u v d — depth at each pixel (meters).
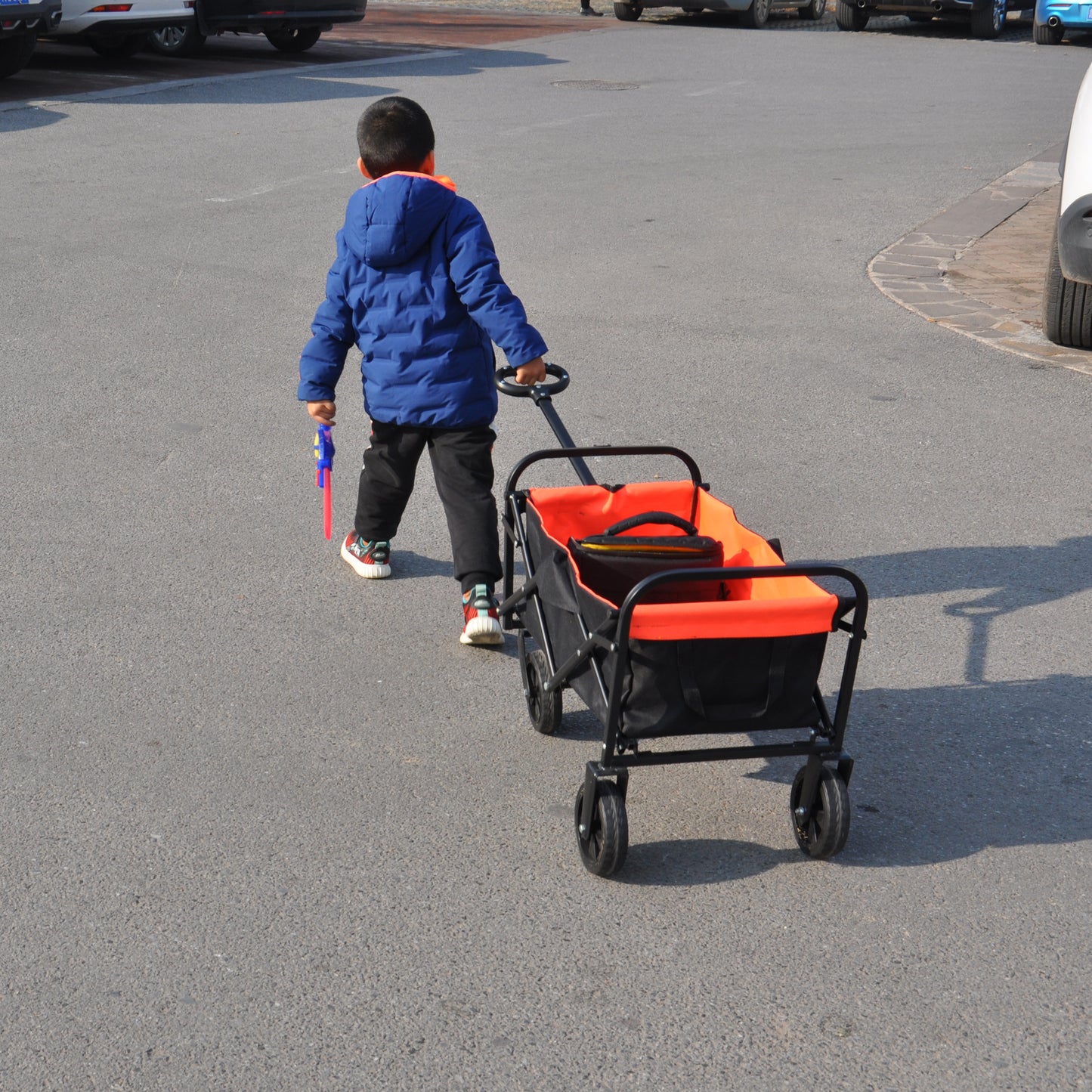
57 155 11.41
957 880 3.13
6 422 5.86
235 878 3.07
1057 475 5.57
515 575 4.81
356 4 17.84
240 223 9.42
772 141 13.14
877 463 5.66
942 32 24.11
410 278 3.85
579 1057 2.58
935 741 3.72
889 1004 2.73
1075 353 7.19
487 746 3.65
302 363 4.03
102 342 6.96
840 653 4.18
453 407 3.96
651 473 5.52
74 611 4.29
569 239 9.30
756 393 6.48
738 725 3.06
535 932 2.93
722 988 2.77
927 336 7.44
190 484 5.31
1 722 3.67
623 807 3.03
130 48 17.28
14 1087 2.47
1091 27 21.39
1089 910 3.04
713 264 8.81
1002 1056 2.60
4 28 13.27
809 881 3.12
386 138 3.82
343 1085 2.50
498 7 27.50
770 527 5.04
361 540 4.54
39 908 2.95
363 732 3.70
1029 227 9.97
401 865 3.14
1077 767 3.61
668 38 22.11
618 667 2.95
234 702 3.82
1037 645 4.25
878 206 10.54
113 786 3.40
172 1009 2.67
